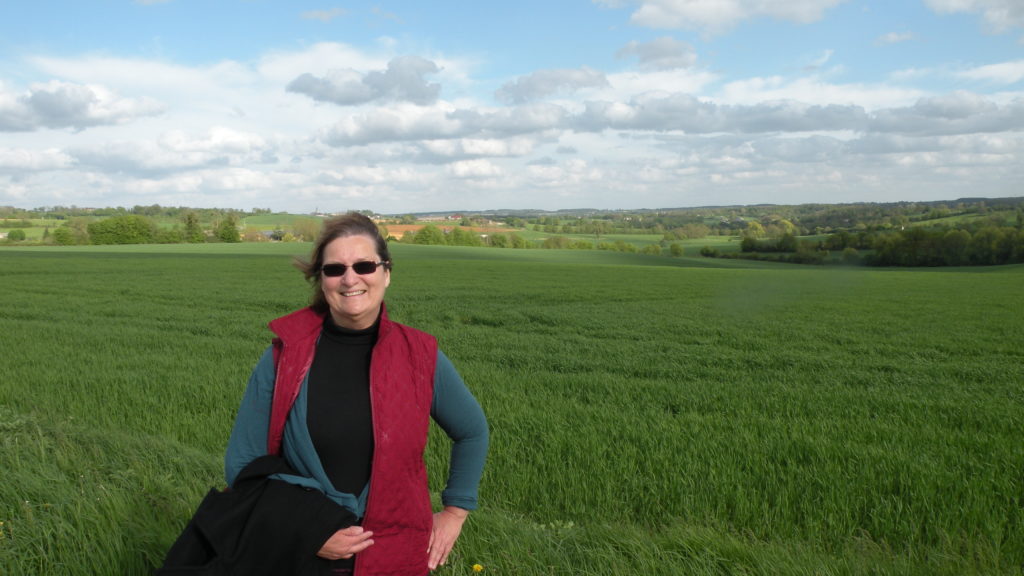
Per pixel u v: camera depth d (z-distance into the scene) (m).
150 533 3.52
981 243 94.31
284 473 2.14
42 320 21.03
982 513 4.71
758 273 60.50
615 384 10.73
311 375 2.19
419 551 2.26
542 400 9.16
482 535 3.79
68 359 12.23
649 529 4.67
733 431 7.45
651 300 33.09
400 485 2.19
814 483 5.42
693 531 4.00
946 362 15.30
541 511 5.05
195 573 1.99
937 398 10.36
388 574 2.16
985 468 5.86
